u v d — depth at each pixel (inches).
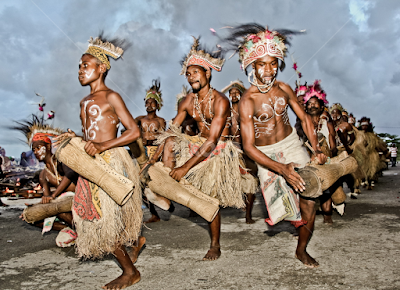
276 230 149.4
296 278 95.0
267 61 111.7
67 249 130.0
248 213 165.2
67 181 133.3
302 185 101.3
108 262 114.3
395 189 269.4
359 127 301.3
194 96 131.1
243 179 138.3
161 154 133.3
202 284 93.0
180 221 176.7
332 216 174.4
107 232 89.5
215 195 122.3
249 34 114.8
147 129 227.8
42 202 133.0
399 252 113.1
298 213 108.1
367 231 141.2
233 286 91.1
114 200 88.4
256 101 114.7
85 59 100.3
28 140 148.3
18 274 104.3
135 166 101.8
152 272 103.2
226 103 122.1
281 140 116.6
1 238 147.9
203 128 129.9
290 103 119.3
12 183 285.7
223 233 147.8
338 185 154.5
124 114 97.3
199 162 119.4
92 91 102.7
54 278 100.7
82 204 93.0
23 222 180.2
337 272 98.2
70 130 96.0
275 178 111.7
